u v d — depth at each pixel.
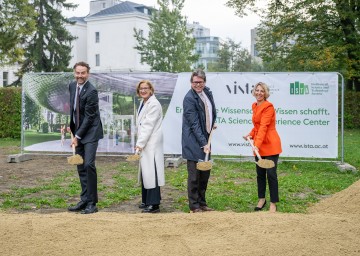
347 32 28.88
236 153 13.00
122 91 13.61
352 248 5.20
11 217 6.18
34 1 45.06
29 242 5.24
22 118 14.30
